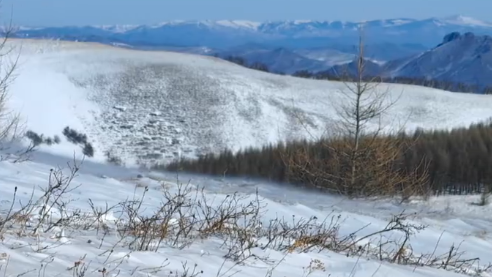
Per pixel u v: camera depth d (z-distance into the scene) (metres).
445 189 28.89
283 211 13.54
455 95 77.44
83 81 68.81
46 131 53.72
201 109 65.25
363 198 24.70
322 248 7.75
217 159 39.03
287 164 29.08
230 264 5.93
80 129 57.03
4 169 13.45
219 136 60.09
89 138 56.12
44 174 13.95
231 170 34.59
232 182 28.27
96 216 7.83
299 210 14.14
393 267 7.12
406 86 77.19
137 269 5.05
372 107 30.33
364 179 25.33
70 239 5.88
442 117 68.19
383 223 13.73
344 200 23.44
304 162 28.80
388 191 25.27
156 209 10.53
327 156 28.69
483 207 23.64
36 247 5.20
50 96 61.66
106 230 7.00
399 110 67.56
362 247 8.77
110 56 78.88
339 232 11.83
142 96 67.12
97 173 20.78
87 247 5.60
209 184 25.19
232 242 7.09
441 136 36.38
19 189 10.87
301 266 6.42
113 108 63.28
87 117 60.41
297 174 27.72
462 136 36.12
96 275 4.58
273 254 6.70
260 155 35.84
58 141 53.06
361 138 26.67
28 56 74.00
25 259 4.62
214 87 70.75
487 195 26.31
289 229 9.65
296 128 63.06
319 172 26.55
